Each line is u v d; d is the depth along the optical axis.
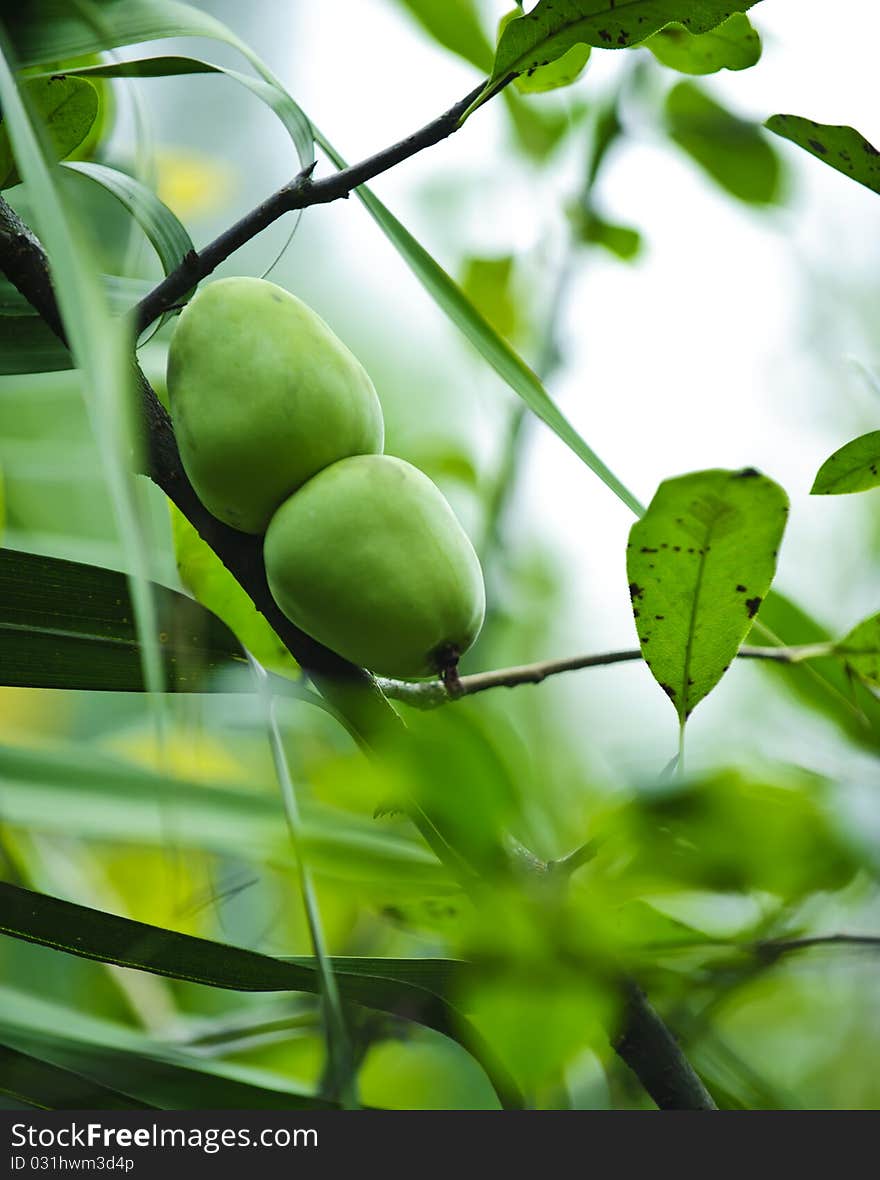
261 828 0.90
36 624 0.84
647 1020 0.85
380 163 0.85
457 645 0.85
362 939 1.02
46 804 0.90
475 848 0.83
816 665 0.95
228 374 0.85
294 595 0.85
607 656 0.88
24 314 0.89
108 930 0.84
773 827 0.83
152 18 0.86
